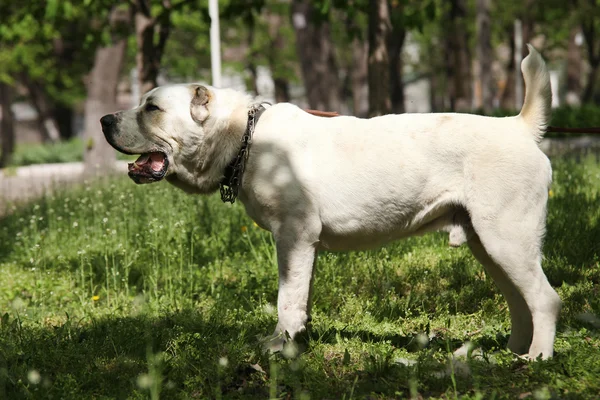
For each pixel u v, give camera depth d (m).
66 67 38.78
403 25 14.12
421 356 5.71
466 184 5.81
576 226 9.48
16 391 5.45
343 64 51.34
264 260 9.34
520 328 6.18
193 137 6.26
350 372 5.76
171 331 6.76
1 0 19.00
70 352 6.19
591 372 5.37
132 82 46.09
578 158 16.69
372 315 7.39
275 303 8.00
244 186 6.25
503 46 61.09
